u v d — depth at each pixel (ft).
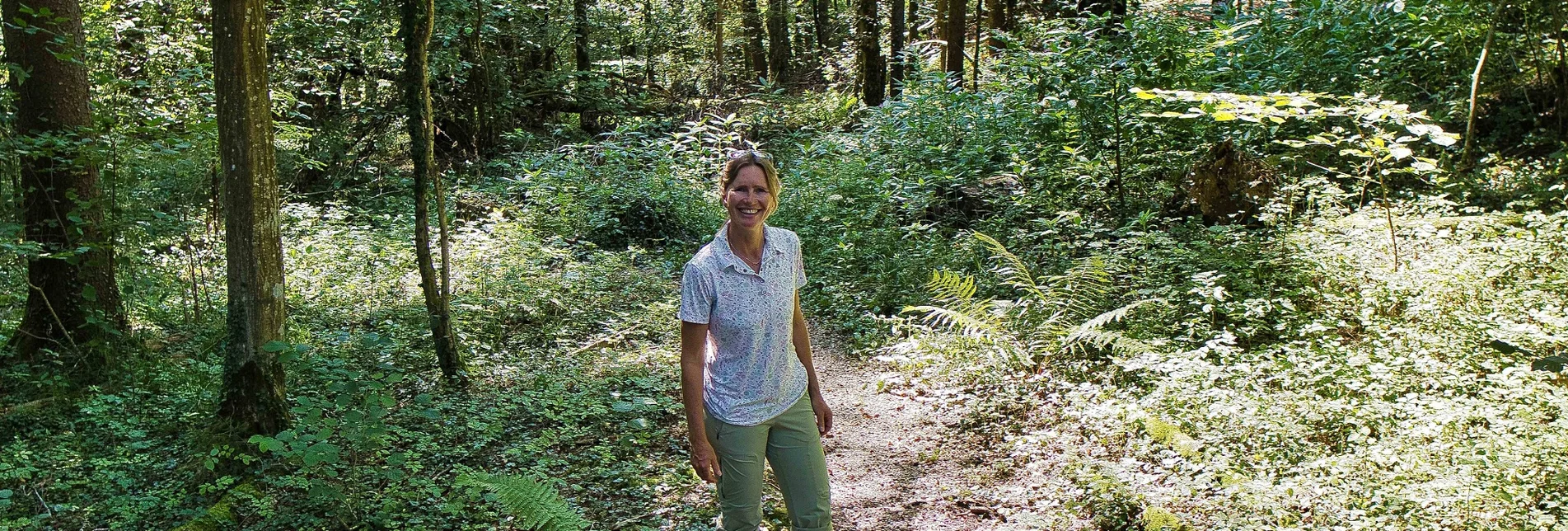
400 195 45.88
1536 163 27.81
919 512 14.90
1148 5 49.44
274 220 16.39
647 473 16.22
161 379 21.30
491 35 57.16
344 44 47.06
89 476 16.81
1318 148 29.55
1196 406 16.19
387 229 37.22
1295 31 36.52
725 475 10.48
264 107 16.10
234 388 16.47
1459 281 19.11
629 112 64.90
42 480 16.55
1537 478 12.03
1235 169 27.20
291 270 30.22
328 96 50.88
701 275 9.97
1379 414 14.76
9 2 21.26
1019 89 39.63
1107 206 30.35
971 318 21.12
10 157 20.42
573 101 62.75
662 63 82.99
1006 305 22.31
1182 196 28.91
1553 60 31.32
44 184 22.11
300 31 45.21
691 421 10.10
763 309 10.12
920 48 58.65
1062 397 18.53
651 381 20.63
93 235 22.29
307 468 15.62
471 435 17.89
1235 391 16.58
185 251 28.71
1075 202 30.83
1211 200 27.43
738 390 10.25
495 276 29.01
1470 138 28.07
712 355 10.48
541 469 16.30
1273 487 13.24
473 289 28.17
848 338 24.88
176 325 25.79
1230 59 34.76
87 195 22.25
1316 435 14.98
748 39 82.79
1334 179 28.78
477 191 46.01
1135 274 23.72
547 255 32.17
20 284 22.85
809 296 28.53
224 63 15.57
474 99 56.85
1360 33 33.96
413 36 19.36
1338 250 22.02
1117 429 16.21
